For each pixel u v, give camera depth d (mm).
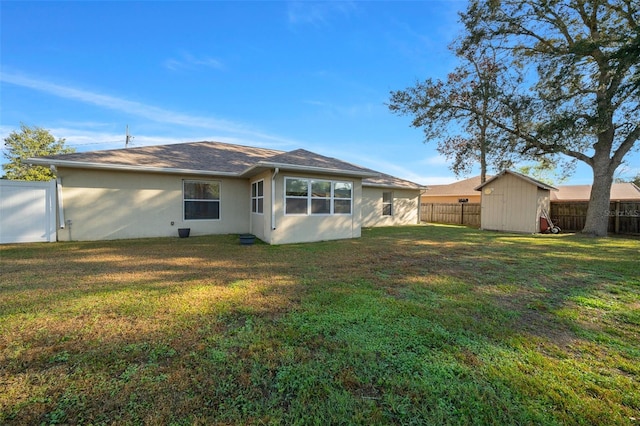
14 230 8055
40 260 5965
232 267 5508
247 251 7258
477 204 17406
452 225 16969
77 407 1784
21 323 2928
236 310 3311
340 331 2811
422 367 2225
